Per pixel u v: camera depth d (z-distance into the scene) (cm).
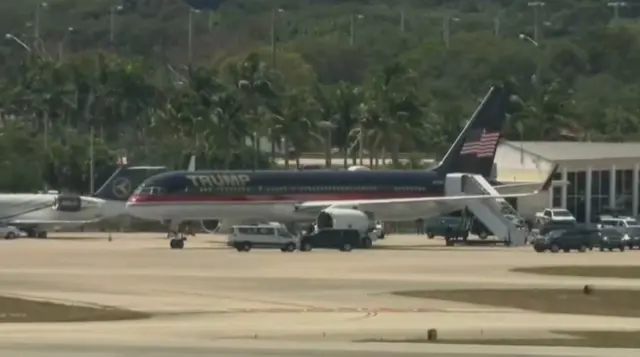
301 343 17825
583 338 19250
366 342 18175
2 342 17612
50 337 18400
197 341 17962
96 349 16862
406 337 18962
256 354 16512
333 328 19975
